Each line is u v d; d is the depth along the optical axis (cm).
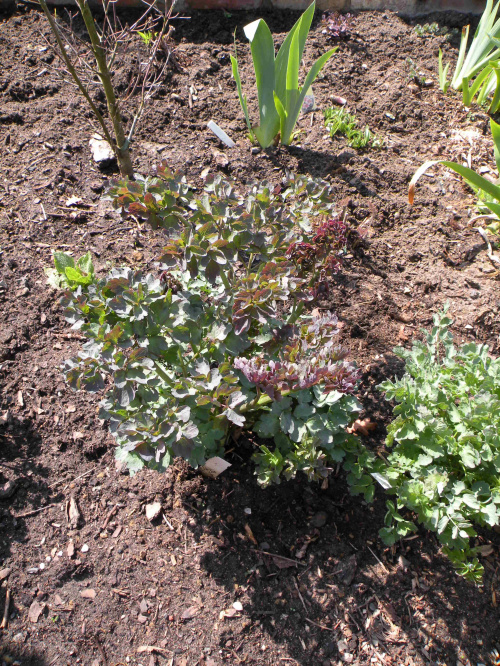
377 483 203
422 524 197
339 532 194
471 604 181
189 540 189
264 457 178
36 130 311
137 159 300
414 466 180
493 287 262
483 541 195
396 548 192
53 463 202
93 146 304
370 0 430
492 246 283
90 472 201
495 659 171
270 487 200
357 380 168
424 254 279
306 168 310
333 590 182
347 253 274
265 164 308
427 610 180
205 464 190
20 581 176
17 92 329
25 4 389
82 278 177
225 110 338
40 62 348
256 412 199
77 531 188
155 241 269
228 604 177
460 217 296
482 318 249
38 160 295
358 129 340
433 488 167
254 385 171
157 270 250
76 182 289
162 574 181
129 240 268
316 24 415
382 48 399
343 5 429
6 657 162
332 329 180
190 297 168
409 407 178
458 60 371
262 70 296
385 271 270
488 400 167
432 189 310
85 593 176
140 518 192
